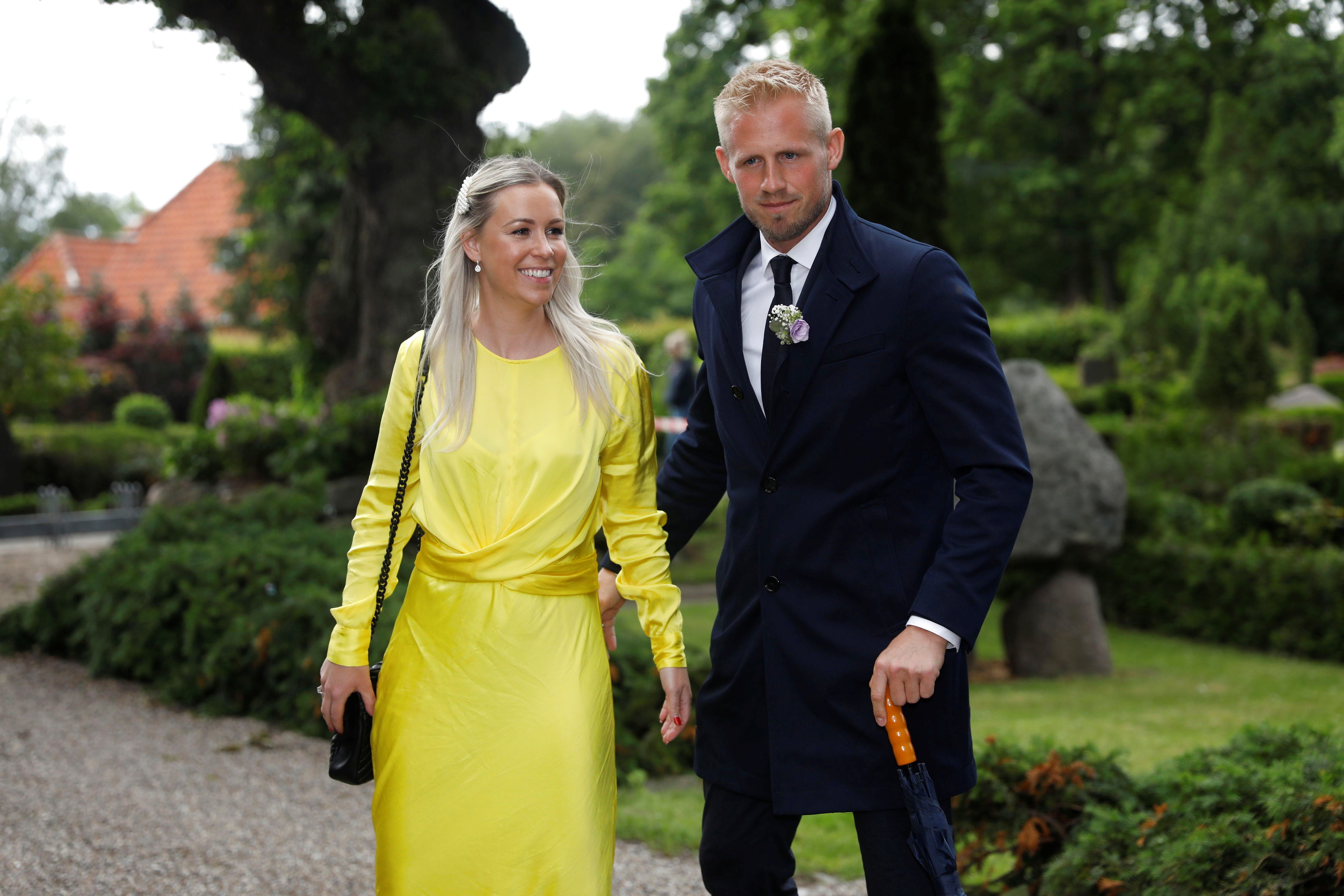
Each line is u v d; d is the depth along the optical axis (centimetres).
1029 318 3002
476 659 216
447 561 221
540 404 224
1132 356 2245
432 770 215
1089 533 749
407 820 216
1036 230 3247
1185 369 2178
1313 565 835
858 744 219
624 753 513
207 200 3278
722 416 236
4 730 547
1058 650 770
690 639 566
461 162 994
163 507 770
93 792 452
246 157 1474
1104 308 3412
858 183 768
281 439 1088
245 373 2425
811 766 220
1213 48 3022
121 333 2445
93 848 387
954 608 202
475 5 973
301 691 565
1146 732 573
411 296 995
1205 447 1398
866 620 220
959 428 210
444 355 224
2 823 411
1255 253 3077
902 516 221
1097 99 3194
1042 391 762
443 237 253
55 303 1817
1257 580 863
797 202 216
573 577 225
